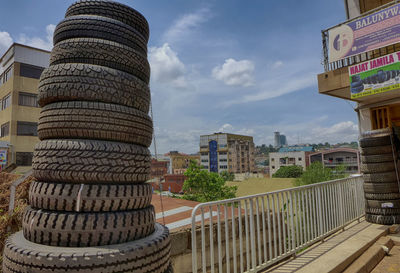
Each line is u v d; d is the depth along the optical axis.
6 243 1.70
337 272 3.65
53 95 1.83
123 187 1.78
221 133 102.81
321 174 20.94
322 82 6.04
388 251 4.80
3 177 4.27
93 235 1.61
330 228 5.11
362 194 6.81
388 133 6.11
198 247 3.56
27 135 24.53
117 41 2.04
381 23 5.25
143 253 1.64
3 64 27.80
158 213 4.88
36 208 1.79
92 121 1.77
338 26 5.93
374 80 5.08
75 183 1.70
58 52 1.96
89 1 2.12
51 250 1.52
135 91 2.03
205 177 26.75
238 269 4.08
